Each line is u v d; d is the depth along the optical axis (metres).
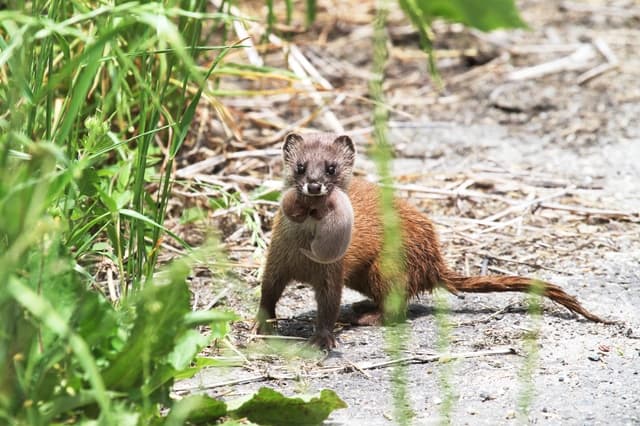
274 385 8.18
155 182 12.62
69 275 6.43
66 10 10.26
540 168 15.12
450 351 9.02
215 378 8.22
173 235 8.71
